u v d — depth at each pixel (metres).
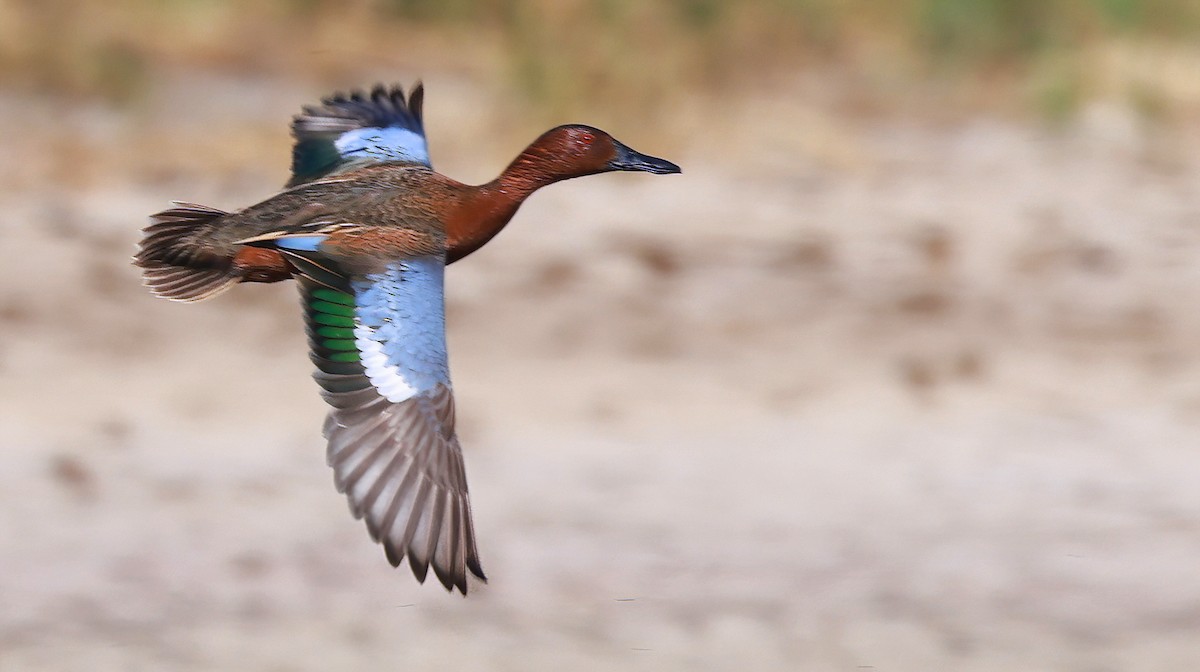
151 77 23.98
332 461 7.50
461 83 24.80
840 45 25.17
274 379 15.13
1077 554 12.17
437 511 7.29
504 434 14.10
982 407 14.85
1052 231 18.89
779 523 12.61
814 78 24.39
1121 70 24.41
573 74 22.02
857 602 11.48
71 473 13.11
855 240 18.53
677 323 16.42
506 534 12.32
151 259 8.52
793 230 18.75
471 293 16.83
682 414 14.61
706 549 12.17
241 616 11.21
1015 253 18.25
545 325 16.27
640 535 12.36
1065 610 11.43
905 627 11.17
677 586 11.66
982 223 19.12
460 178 20.41
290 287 16.75
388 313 7.98
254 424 14.22
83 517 12.43
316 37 26.38
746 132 21.80
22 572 11.66
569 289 17.02
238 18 26.27
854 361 15.77
